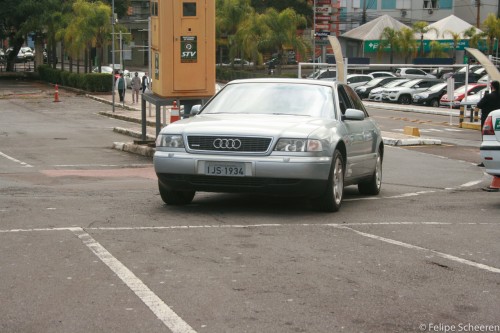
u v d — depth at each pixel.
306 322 5.45
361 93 57.47
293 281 6.55
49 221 9.20
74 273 6.70
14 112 42.50
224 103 11.27
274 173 9.55
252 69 77.38
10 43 76.69
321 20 72.50
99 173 16.14
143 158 19.89
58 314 5.57
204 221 9.41
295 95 11.23
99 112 42.62
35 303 5.83
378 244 8.20
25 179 14.74
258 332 5.23
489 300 6.11
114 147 22.77
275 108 11.01
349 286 6.43
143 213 9.99
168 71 18.64
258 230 8.86
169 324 5.36
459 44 70.38
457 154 23.25
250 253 7.59
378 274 6.86
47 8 67.56
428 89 52.12
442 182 15.53
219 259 7.30
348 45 76.06
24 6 66.69
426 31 71.88
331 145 10.03
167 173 9.98
